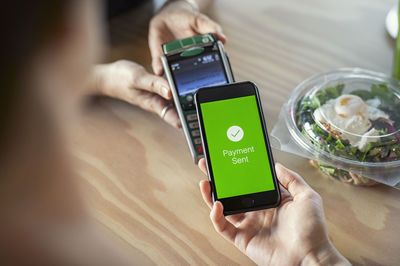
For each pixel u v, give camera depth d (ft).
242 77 2.27
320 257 1.45
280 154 1.94
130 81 2.12
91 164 1.94
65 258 0.87
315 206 1.53
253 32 2.55
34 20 0.65
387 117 1.79
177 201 1.80
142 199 1.81
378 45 2.41
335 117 1.79
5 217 0.79
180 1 2.65
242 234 1.58
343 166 1.73
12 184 0.75
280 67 2.33
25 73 0.68
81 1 0.70
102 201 1.80
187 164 1.93
